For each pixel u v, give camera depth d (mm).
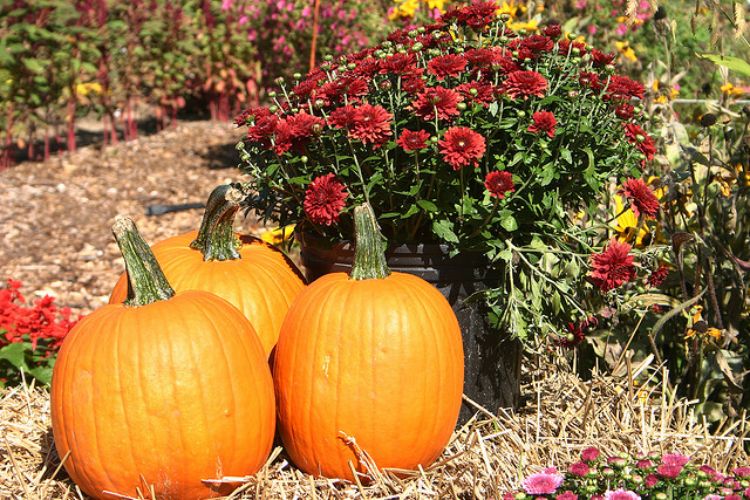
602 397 3242
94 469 2387
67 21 8398
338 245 2867
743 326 3469
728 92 4094
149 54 9242
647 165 4012
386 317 2482
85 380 2361
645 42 6645
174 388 2342
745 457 2971
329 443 2533
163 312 2410
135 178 7609
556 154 2812
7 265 5633
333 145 2836
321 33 8883
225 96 10133
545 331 2883
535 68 2889
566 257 2943
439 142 2564
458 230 2812
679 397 3467
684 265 3510
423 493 2547
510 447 2863
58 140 8508
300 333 2555
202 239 2947
